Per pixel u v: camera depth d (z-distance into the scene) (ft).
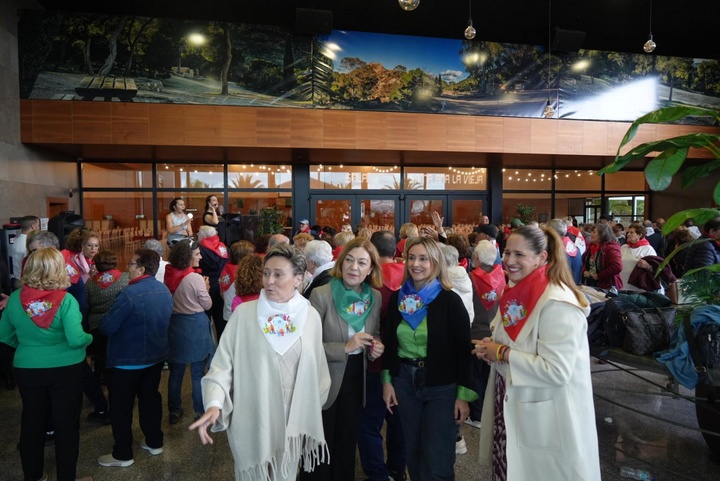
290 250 6.44
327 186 33.32
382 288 8.56
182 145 25.79
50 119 23.88
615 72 31.53
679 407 12.41
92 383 11.74
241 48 26.66
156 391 10.17
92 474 9.40
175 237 18.01
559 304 5.83
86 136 24.39
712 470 9.31
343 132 27.76
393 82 28.66
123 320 9.30
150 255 9.93
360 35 28.22
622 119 31.65
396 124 28.45
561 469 5.77
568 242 17.30
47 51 23.98
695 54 33.27
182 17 26.37
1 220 21.06
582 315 5.88
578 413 5.86
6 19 22.20
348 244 7.59
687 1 26.76
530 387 5.94
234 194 31.73
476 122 29.55
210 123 26.08
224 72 26.40
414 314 7.11
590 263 16.75
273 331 6.20
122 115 24.95
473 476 9.21
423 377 6.98
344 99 27.99
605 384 14.10
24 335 8.09
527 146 30.19
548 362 5.67
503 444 6.55
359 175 33.78
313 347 6.54
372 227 34.01
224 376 6.09
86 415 12.37
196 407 11.57
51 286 8.15
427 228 14.96
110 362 9.40
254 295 9.79
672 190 37.68
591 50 31.12
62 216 18.79
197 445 10.62
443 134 29.09
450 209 35.37
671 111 5.49
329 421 7.30
